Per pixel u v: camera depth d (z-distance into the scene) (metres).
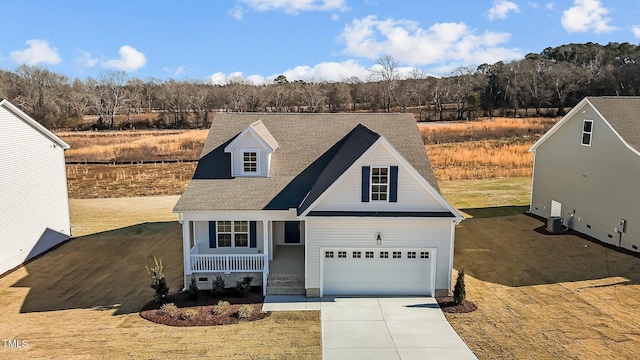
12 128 22.50
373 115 24.16
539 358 13.23
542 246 23.94
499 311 16.66
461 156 50.00
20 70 90.69
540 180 29.73
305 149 22.19
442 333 15.11
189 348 14.20
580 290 18.22
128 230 28.94
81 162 52.53
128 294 19.03
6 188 21.98
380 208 17.75
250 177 20.62
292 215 18.98
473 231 26.95
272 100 100.50
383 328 15.57
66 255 24.44
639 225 21.70
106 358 13.55
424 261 18.16
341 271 18.27
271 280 18.89
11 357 13.62
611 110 23.92
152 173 47.44
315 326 15.76
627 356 13.18
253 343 14.53
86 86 95.94
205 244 20.45
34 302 18.34
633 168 21.84
